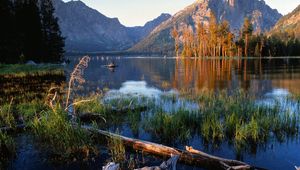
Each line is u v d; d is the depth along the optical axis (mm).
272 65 74438
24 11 73562
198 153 10680
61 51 85875
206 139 13453
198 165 10609
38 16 76438
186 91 28750
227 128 14258
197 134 14336
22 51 69312
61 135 12359
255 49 128125
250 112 17062
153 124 14930
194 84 36562
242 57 129000
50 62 77875
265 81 39000
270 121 14977
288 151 12156
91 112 17359
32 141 13195
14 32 68500
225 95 25172
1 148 11641
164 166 9547
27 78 40750
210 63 87938
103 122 16719
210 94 24625
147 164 10773
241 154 11922
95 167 10672
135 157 11414
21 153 11938
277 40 134375
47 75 45375
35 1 79938
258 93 27766
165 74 53250
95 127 13477
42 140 13203
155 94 27891
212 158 10312
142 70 64938
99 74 54594
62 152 11898
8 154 11688
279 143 13016
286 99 23719
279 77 44312
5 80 37969
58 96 24609
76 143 12008
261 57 128375
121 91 30547
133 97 23391
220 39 135000
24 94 26328
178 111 16734
